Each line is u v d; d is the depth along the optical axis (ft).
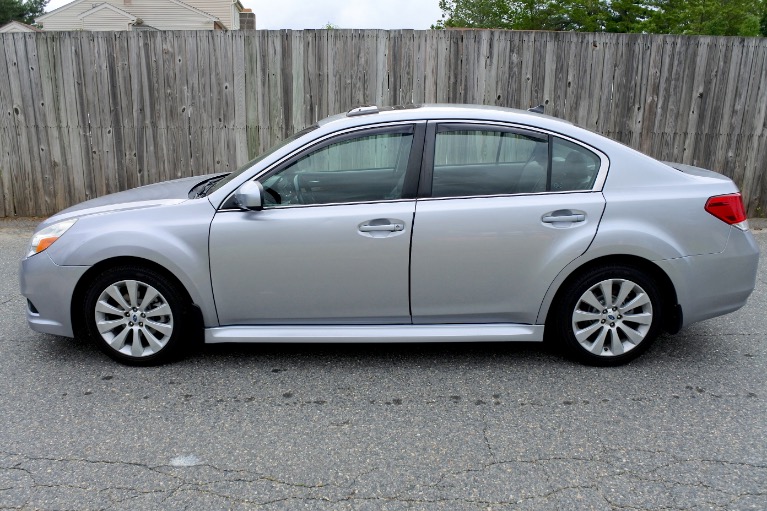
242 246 12.16
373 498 8.75
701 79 22.98
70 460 9.68
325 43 22.41
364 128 12.37
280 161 12.34
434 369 12.88
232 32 22.31
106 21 78.95
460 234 12.00
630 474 9.27
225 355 13.60
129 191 14.64
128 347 12.94
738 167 23.97
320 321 12.65
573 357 13.07
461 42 22.36
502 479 9.16
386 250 12.07
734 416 10.93
